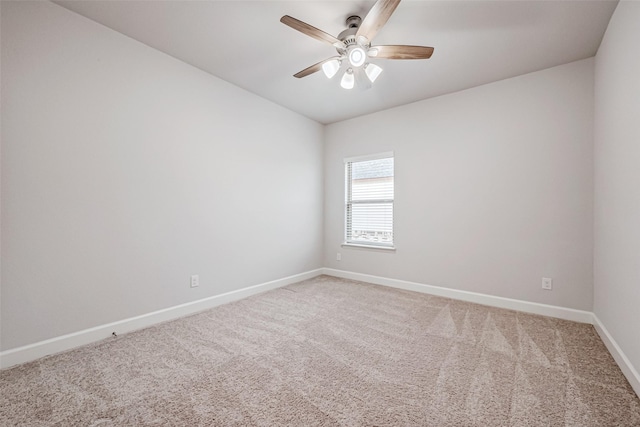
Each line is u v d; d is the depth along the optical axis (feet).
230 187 10.53
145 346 6.97
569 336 7.57
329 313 9.31
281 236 12.71
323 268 15.17
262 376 5.71
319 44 8.11
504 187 9.96
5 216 5.94
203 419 4.50
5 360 5.92
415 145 12.02
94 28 7.15
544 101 9.23
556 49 8.10
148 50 8.20
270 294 11.46
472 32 7.38
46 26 6.41
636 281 5.28
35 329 6.32
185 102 9.11
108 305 7.46
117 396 5.06
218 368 6.00
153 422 4.43
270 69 9.53
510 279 9.84
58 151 6.60
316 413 4.66
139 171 8.03
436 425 4.40
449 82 10.19
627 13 5.75
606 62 7.16
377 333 7.79
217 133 10.07
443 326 8.27
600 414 4.64
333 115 13.80
